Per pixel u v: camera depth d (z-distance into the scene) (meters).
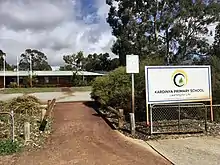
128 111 12.65
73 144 8.12
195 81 10.05
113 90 14.53
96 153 7.18
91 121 11.90
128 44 32.22
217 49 27.31
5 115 12.27
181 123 10.74
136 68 9.86
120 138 8.80
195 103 10.82
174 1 31.72
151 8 32.00
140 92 12.00
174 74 9.82
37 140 8.52
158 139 8.62
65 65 73.12
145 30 32.53
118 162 6.43
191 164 6.25
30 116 13.03
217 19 31.44
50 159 6.71
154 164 6.27
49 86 51.28
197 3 30.88
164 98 9.75
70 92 35.19
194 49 31.80
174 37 31.81
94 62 70.00
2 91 38.25
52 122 11.68
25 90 39.75
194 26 32.12
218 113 11.64
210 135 9.09
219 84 11.99
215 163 6.32
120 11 34.03
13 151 7.29
